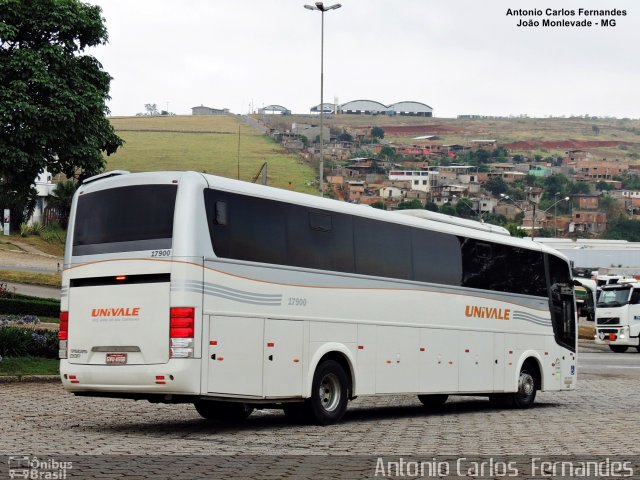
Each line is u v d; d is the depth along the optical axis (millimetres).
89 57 27875
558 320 22656
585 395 24266
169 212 14320
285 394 15422
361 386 17031
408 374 18125
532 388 21531
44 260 61656
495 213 187000
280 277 15461
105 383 14531
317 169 193875
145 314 14289
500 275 20906
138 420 16672
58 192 72562
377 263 17547
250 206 15109
